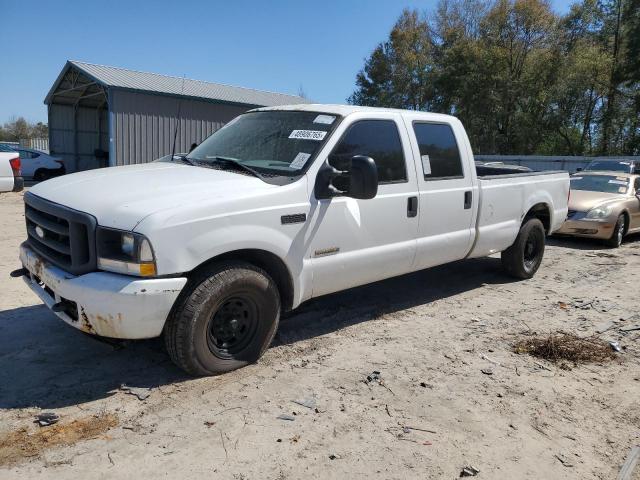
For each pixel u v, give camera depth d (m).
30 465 2.94
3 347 4.45
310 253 4.36
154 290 3.46
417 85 50.44
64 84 24.75
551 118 40.53
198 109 23.62
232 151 4.84
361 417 3.57
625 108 40.00
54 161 25.14
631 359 4.76
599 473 3.10
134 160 21.84
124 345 4.06
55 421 3.36
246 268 3.97
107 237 3.55
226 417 3.49
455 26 47.94
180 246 3.55
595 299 6.56
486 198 6.12
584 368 4.53
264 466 3.02
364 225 4.74
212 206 3.72
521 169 8.23
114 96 21.00
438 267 7.94
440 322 5.52
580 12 40.81
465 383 4.13
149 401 3.65
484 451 3.26
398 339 4.98
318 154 4.41
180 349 3.79
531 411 3.76
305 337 4.94
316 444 3.24
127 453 3.08
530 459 3.20
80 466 2.95
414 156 5.24
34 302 5.59
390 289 6.67
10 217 11.38
